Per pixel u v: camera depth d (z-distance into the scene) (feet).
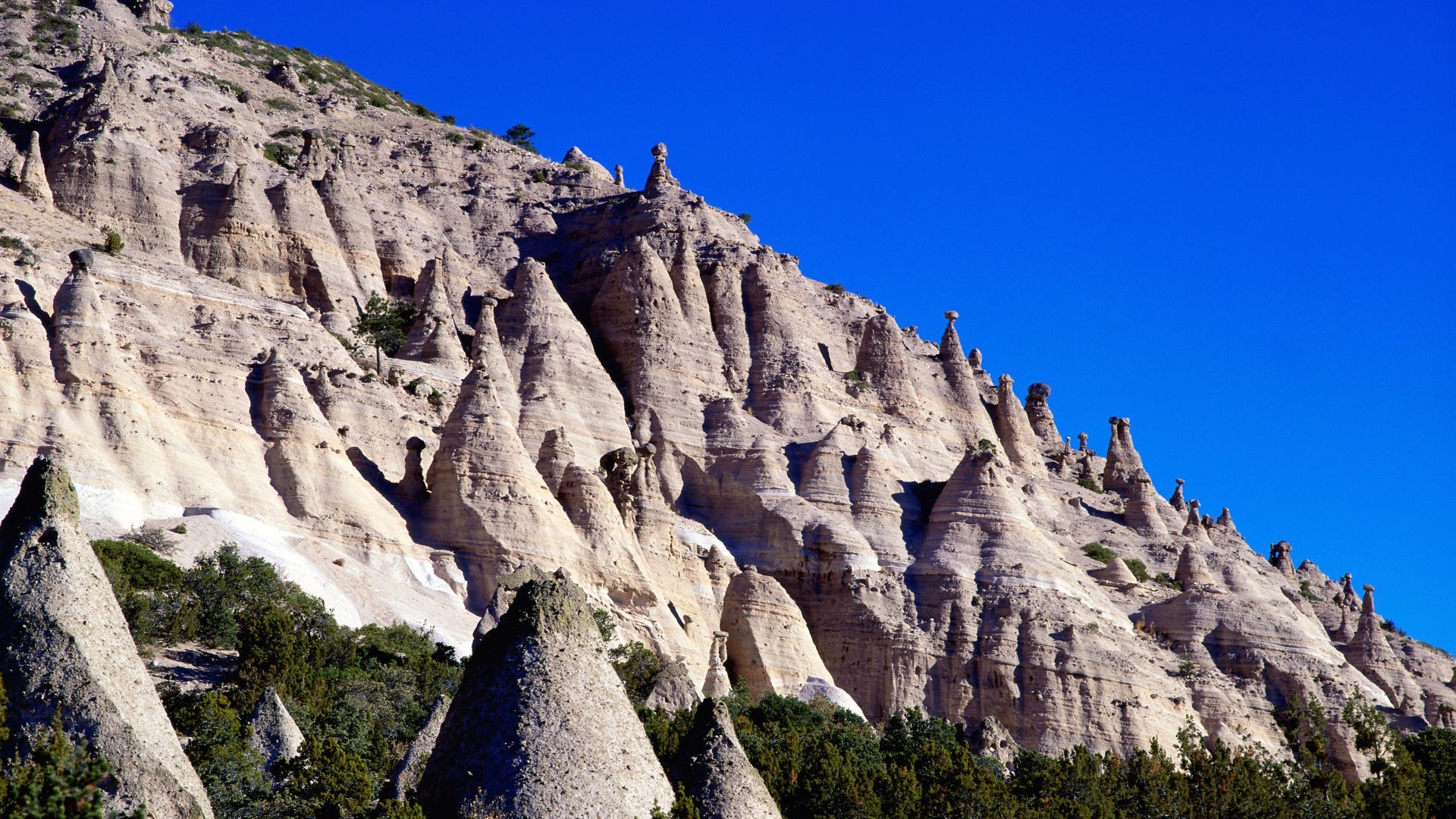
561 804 126.41
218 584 245.65
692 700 260.62
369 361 353.10
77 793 105.09
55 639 131.13
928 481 386.11
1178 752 325.42
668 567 328.29
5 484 263.08
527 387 364.99
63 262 326.85
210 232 377.91
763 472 363.15
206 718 179.01
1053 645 331.16
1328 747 336.29
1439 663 407.85
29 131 401.90
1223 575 396.78
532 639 132.87
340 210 401.90
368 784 161.48
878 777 210.79
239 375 310.45
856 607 337.93
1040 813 212.02
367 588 281.74
